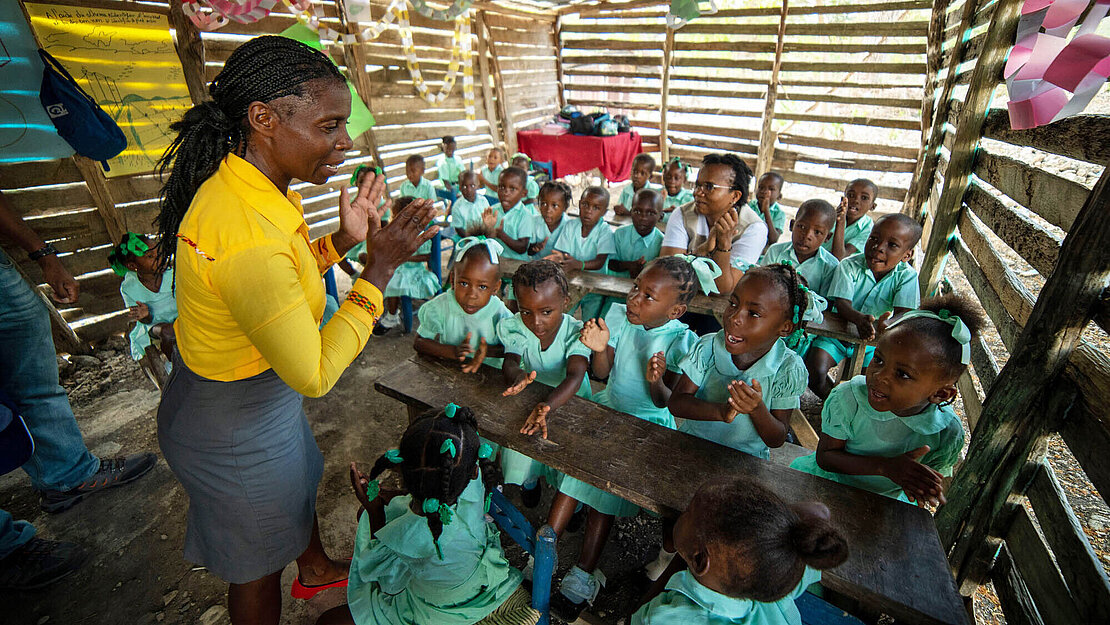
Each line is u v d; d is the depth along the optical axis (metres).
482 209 4.88
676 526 1.25
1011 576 1.54
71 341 3.71
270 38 1.10
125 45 3.71
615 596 2.07
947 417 1.64
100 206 3.70
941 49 5.54
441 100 6.52
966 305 1.51
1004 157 2.25
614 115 8.45
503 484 2.54
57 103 2.49
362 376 3.56
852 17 8.17
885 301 2.89
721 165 3.00
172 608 2.04
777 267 1.75
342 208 1.46
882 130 8.45
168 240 1.27
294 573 2.18
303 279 1.29
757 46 6.87
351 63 5.48
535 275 1.98
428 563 1.54
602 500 1.90
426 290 3.95
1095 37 1.05
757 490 1.17
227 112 1.13
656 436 1.77
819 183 6.89
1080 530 1.23
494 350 2.35
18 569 2.06
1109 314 1.19
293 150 1.18
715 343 1.92
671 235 3.40
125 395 3.38
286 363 1.18
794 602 1.34
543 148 7.77
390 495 1.83
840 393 1.76
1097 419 1.18
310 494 1.63
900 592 1.24
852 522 1.44
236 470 1.39
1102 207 1.19
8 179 3.29
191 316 1.23
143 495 2.57
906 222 2.62
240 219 1.13
